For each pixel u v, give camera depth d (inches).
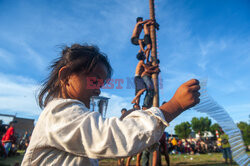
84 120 20.2
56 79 30.1
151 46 144.9
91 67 27.0
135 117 20.7
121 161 192.7
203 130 1218.6
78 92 26.8
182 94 19.9
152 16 156.7
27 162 22.6
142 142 18.1
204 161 250.8
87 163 23.9
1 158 230.4
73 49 28.9
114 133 18.5
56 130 20.3
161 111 19.8
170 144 494.3
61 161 22.6
